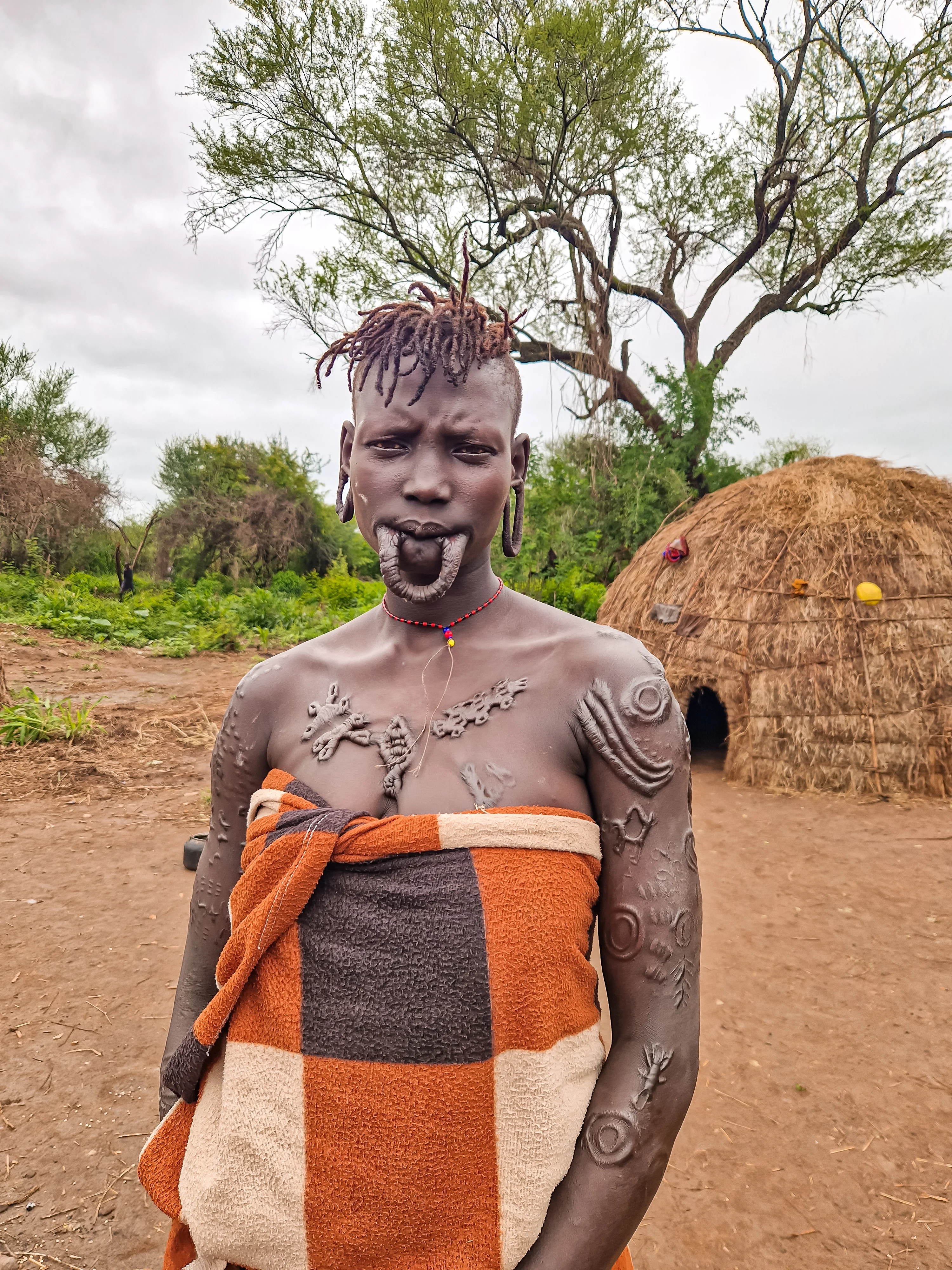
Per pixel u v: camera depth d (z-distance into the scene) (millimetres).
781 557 7500
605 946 916
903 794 6695
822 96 15383
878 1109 3037
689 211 16172
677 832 912
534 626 1024
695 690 7621
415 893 817
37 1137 2830
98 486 28594
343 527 34156
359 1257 806
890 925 4508
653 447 18109
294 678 1083
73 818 6047
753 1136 2900
